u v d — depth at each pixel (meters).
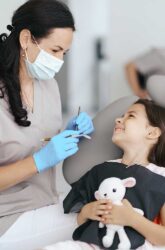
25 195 1.39
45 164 1.29
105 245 1.21
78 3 5.19
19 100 1.34
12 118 1.35
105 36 5.27
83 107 5.34
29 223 1.35
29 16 1.31
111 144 1.50
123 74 3.57
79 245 1.20
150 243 1.23
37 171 1.29
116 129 1.44
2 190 1.33
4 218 1.35
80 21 5.23
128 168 1.33
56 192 1.50
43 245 1.34
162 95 1.73
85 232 1.23
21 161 1.29
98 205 1.24
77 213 1.41
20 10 1.35
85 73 5.36
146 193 1.25
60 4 1.33
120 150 1.51
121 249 1.19
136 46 3.52
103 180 1.32
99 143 1.50
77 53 5.31
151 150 1.43
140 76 3.23
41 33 1.30
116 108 1.56
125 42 3.54
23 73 1.41
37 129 1.40
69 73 5.29
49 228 1.35
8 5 2.30
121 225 1.22
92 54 5.33
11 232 1.32
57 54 1.35
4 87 1.35
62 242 1.21
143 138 1.42
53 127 1.46
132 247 1.20
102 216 1.23
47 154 1.29
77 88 5.38
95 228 1.23
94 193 1.32
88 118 1.48
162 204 1.24
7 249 1.30
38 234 1.33
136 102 1.50
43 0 1.33
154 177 1.28
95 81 5.36
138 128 1.42
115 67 3.59
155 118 1.44
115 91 3.63
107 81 5.21
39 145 1.40
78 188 1.37
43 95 1.46
